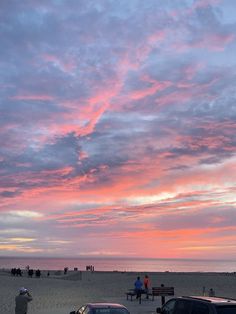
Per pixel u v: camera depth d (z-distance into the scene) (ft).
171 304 41.27
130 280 162.09
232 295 111.04
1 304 87.86
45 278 177.37
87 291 118.73
